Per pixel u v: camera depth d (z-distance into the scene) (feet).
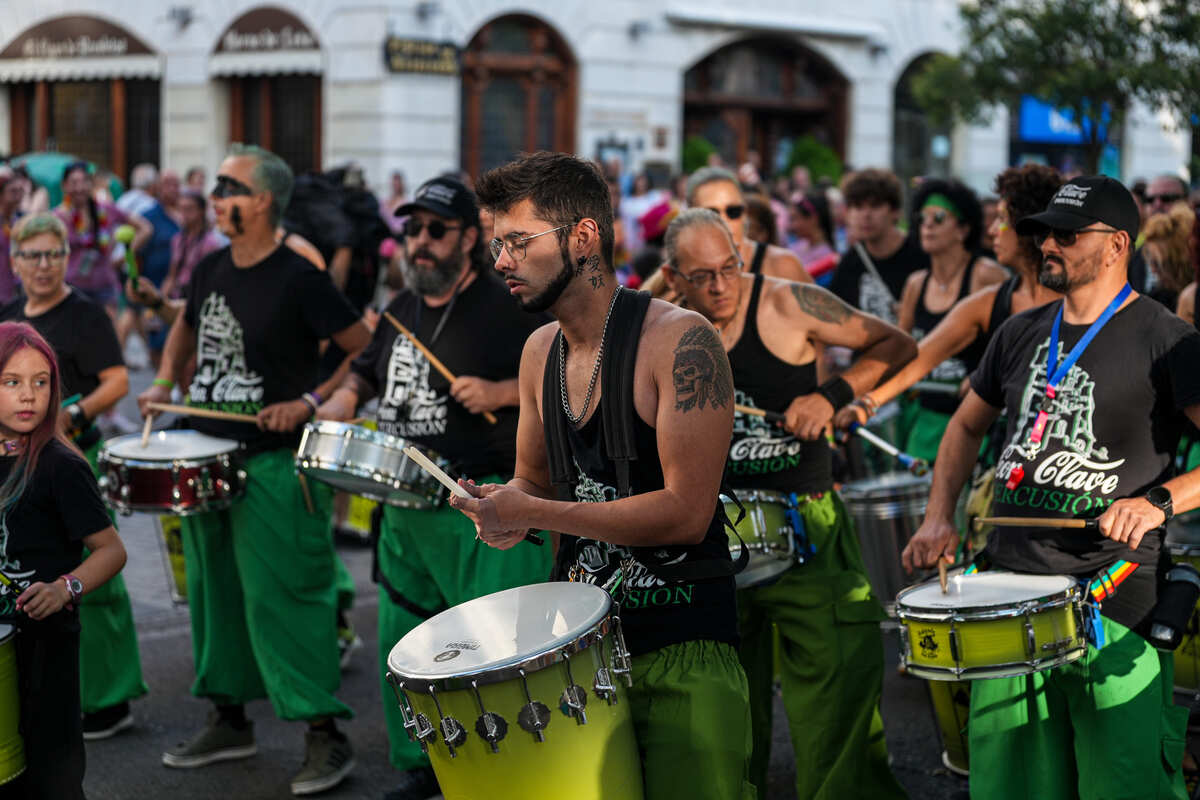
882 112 75.25
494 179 9.38
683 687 9.52
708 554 9.66
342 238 30.04
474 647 9.11
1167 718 11.52
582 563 9.98
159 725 17.80
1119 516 10.73
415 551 15.03
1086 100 46.19
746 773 9.93
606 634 9.08
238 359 16.60
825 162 67.82
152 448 16.22
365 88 59.88
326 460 14.33
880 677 13.78
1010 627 10.62
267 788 15.80
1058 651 10.73
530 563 14.40
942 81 48.98
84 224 37.04
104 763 16.53
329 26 60.39
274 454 16.22
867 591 13.85
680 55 67.92
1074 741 11.40
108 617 17.20
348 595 20.07
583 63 64.90
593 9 64.90
